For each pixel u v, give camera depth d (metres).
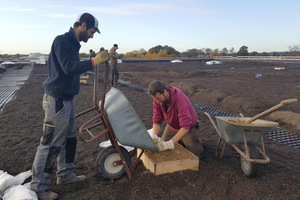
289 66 32.72
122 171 3.60
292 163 4.30
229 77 19.30
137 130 3.29
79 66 2.89
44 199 3.13
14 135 5.59
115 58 13.54
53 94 3.04
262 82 16.00
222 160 4.24
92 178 3.70
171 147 3.72
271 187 3.43
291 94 11.36
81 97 10.63
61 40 2.95
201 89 12.06
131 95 11.16
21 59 48.97
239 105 8.76
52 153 3.15
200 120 7.12
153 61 48.59
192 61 50.34
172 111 3.94
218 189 3.37
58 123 3.08
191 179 3.55
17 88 13.51
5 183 3.17
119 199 3.19
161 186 3.39
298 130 6.12
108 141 4.98
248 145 3.67
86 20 3.05
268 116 7.39
